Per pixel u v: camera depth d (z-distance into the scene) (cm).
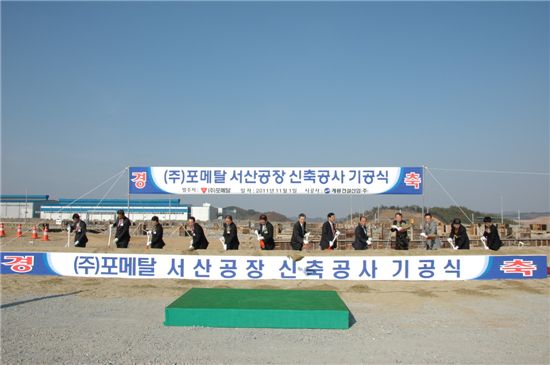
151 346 694
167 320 815
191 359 639
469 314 930
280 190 1561
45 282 1260
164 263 1319
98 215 5259
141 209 5403
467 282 1276
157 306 985
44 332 766
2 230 3059
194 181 1577
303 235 1399
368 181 1555
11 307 959
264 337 752
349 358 653
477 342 736
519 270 1312
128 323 833
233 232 1444
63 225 3828
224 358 645
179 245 2659
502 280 1298
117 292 1141
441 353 679
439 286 1227
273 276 1299
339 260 1294
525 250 1397
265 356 657
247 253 1315
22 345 691
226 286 1223
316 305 841
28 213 6297
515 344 727
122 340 723
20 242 2581
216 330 790
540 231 3152
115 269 1332
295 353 671
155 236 1460
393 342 732
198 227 1453
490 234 1426
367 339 748
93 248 1377
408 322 862
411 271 1292
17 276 1342
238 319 811
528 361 647
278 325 809
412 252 1313
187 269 1315
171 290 1169
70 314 902
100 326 809
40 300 1037
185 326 811
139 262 1323
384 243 2025
